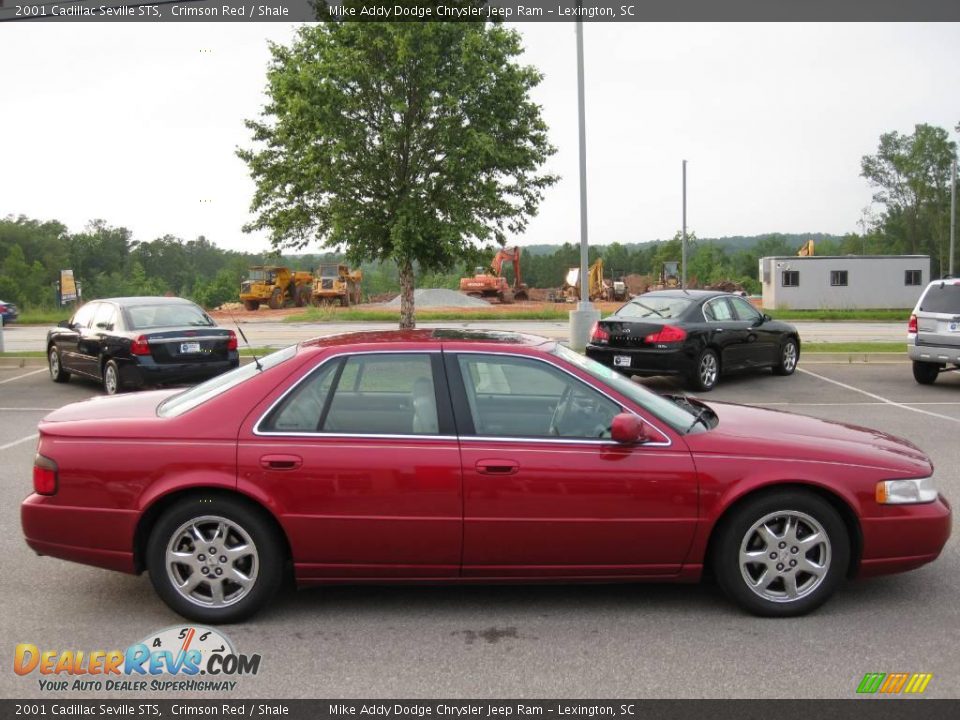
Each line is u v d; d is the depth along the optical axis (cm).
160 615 466
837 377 1515
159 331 1245
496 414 456
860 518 455
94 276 11975
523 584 461
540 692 376
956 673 394
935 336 1349
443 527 443
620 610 470
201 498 444
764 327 1468
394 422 453
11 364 1734
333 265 4528
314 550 445
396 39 1444
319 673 395
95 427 458
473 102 1544
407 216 1552
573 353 516
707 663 404
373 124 1569
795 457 455
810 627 446
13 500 704
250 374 475
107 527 446
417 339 478
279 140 1673
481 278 4753
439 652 416
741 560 454
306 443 445
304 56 1596
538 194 1691
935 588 506
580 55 1786
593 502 445
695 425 474
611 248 13438
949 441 944
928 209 8094
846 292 4062
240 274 10906
